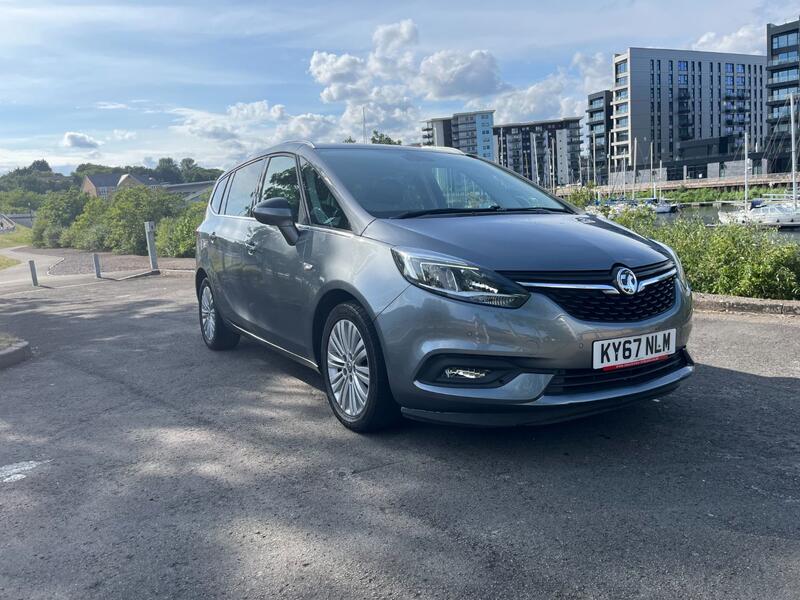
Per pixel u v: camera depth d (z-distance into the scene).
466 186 4.42
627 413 3.90
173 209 36.75
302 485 3.12
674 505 2.74
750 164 84.25
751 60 121.31
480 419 3.17
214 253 5.65
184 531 2.73
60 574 2.46
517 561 2.37
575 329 3.07
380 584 2.27
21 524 2.88
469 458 3.33
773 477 2.98
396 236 3.50
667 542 2.45
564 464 3.20
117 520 2.87
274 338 4.65
